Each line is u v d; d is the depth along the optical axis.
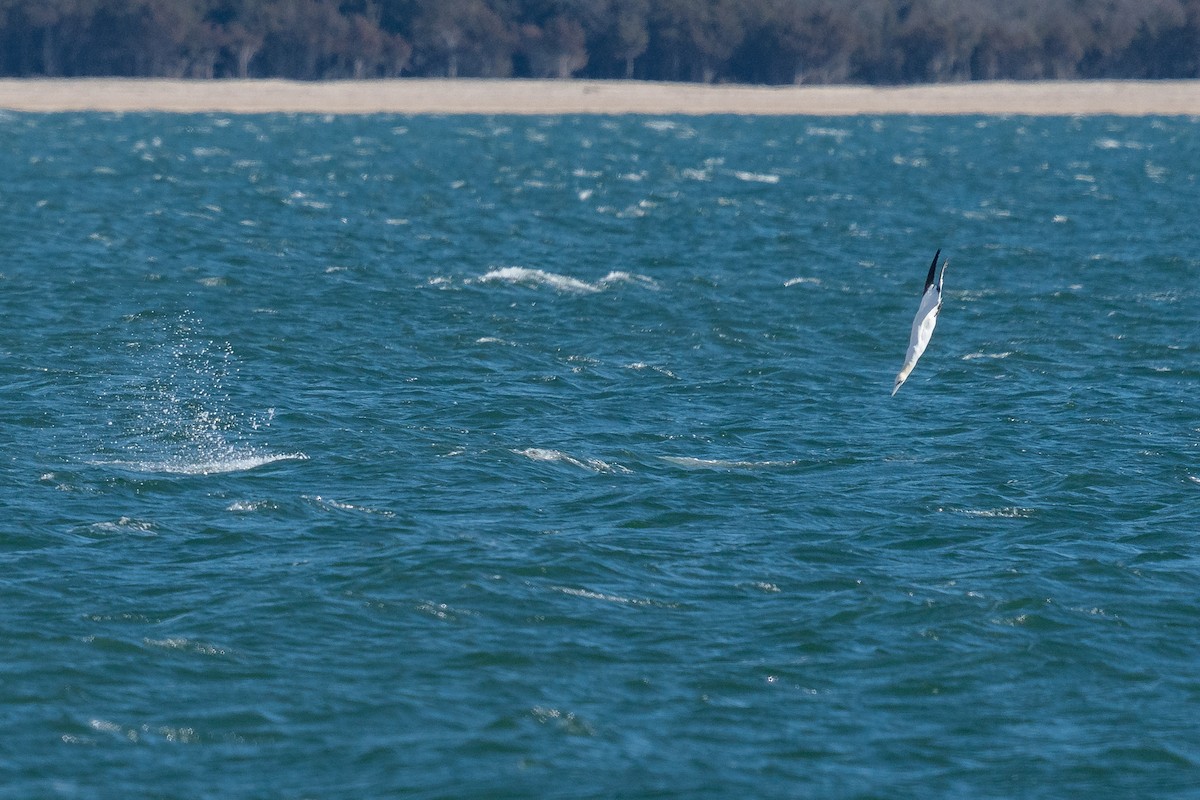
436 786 60.19
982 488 100.75
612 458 106.62
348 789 60.00
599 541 88.25
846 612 78.25
